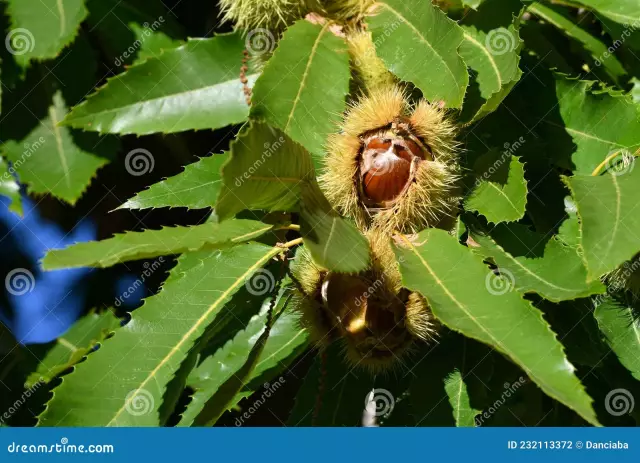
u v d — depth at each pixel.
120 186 1.07
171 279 0.99
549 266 0.92
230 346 1.00
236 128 1.05
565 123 0.98
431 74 0.93
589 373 0.99
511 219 0.92
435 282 0.87
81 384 0.93
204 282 0.96
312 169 0.86
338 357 0.98
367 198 0.92
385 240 0.90
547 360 0.83
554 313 0.97
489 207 0.93
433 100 0.92
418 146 0.92
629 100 0.96
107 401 0.93
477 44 0.96
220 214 0.83
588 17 1.03
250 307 1.00
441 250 0.89
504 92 0.91
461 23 0.97
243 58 0.98
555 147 0.98
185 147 1.07
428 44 0.93
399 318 0.91
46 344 1.05
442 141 0.92
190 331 0.95
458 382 0.95
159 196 0.98
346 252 0.85
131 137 1.05
